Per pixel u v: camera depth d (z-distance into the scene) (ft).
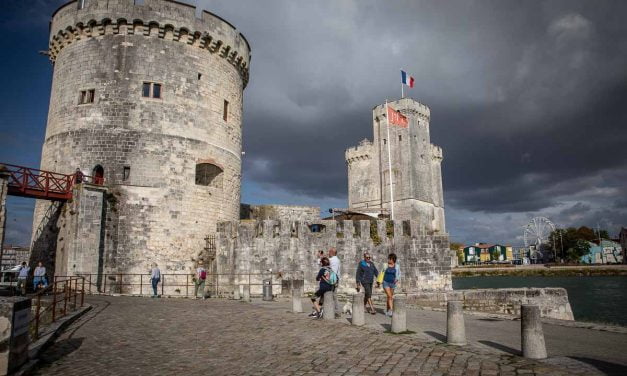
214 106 105.09
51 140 98.07
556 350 30.83
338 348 32.86
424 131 292.20
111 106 94.43
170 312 54.80
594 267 284.61
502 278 292.20
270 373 27.43
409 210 268.82
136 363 31.09
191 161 98.89
